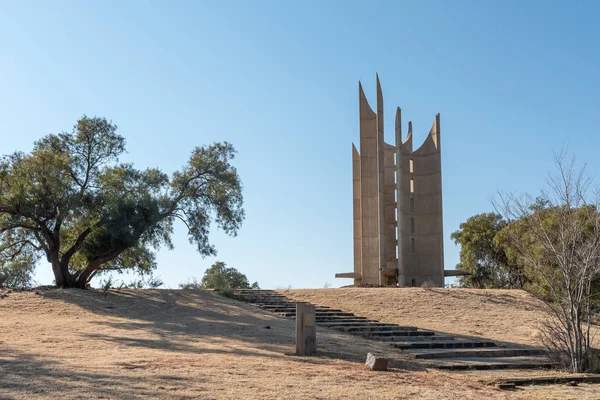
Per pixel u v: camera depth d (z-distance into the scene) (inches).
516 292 1277.1
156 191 1264.8
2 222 1179.9
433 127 1891.0
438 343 754.2
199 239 1285.7
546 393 479.5
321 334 796.0
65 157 1159.6
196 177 1298.0
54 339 636.7
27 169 1135.0
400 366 564.1
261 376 447.2
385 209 1915.6
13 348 554.6
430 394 425.1
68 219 1211.2
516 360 681.6
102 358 504.4
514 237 730.8
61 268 1181.7
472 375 559.8
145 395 362.6
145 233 1226.6
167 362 491.8
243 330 792.3
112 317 900.0
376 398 395.2
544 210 762.2
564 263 651.5
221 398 366.9
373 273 1806.1
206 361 509.0
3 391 356.2
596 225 652.1
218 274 1322.6
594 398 457.4
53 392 358.6
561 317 731.4
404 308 1102.4
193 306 1031.0
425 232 1838.1
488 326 979.9
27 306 952.9
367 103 1919.3
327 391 406.0
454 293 1250.6
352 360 581.0
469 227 2192.4
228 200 1317.7
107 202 1191.6
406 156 1876.2
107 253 1193.4
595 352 657.6
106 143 1221.1
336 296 1194.6
